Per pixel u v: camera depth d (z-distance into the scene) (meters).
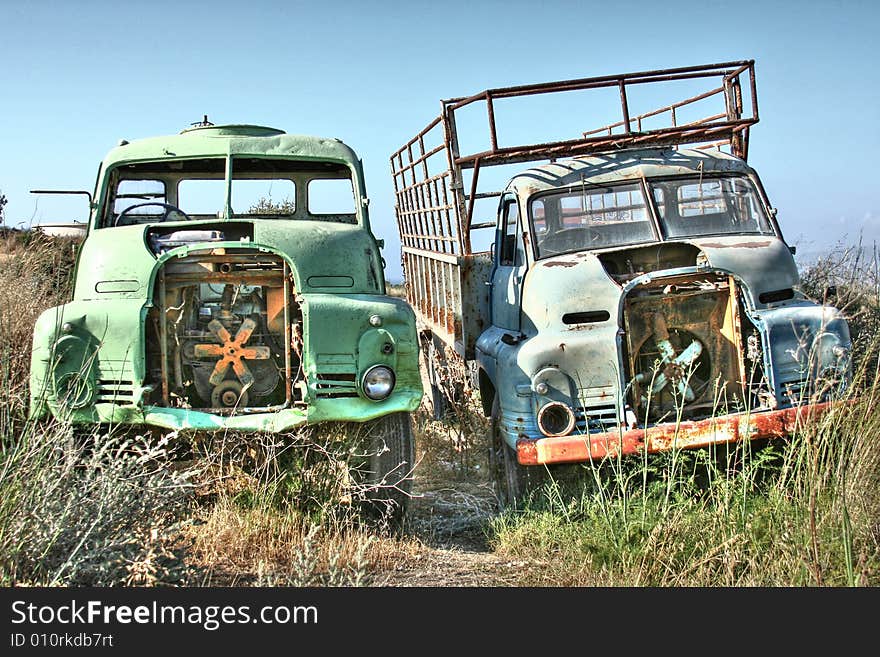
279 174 6.85
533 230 6.67
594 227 6.74
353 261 5.80
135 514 4.10
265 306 5.61
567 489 5.77
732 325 5.84
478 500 6.32
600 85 7.14
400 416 5.52
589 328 5.79
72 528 3.89
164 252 5.41
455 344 7.93
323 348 5.24
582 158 7.21
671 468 5.38
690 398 5.80
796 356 5.55
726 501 4.71
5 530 3.71
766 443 5.77
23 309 6.66
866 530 4.37
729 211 6.83
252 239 5.85
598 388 5.64
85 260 5.73
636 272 6.39
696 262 6.15
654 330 5.85
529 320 6.15
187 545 4.48
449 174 7.75
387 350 5.34
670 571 4.41
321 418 5.17
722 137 7.82
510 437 5.70
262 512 5.11
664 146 7.37
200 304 5.62
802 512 4.56
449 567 4.80
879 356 5.84
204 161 6.71
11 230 7.96
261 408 5.35
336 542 4.89
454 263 7.79
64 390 5.09
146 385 5.23
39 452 4.08
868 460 4.70
